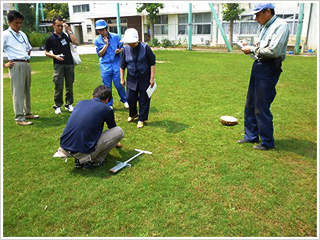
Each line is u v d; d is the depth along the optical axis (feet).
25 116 17.34
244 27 71.10
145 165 11.43
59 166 11.52
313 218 8.34
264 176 10.54
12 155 12.48
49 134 14.97
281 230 7.92
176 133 14.78
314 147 12.93
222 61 44.50
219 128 15.44
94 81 28.84
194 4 77.10
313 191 9.62
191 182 10.17
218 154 12.32
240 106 19.38
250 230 7.90
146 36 91.40
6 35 15.20
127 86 15.66
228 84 26.37
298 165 11.35
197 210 8.70
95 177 10.62
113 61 18.02
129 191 9.66
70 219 8.39
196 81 27.99
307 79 28.45
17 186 10.09
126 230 7.92
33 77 31.60
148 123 16.33
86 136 10.41
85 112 10.61
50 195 9.56
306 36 62.49
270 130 12.36
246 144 13.33
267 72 11.71
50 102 21.11
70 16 109.19
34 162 11.85
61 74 17.74
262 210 8.70
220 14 73.51
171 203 9.02
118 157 12.23
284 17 64.03
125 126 15.97
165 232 7.83
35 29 92.53
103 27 17.04
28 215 8.61
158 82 27.71
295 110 18.34
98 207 8.89
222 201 9.13
